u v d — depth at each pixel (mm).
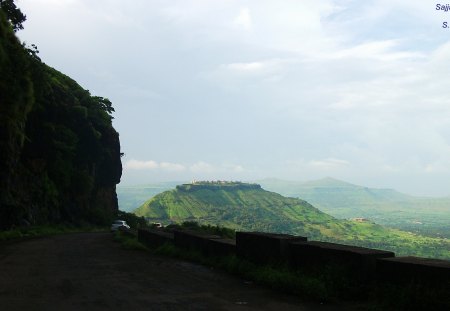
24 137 40906
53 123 60844
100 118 87062
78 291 8008
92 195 81062
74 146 65000
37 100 53562
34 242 24281
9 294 7711
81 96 85438
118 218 86875
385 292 6527
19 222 40281
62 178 61906
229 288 8289
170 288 8305
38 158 53156
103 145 86312
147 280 9250
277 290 8008
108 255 14992
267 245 9375
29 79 39969
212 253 12055
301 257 8484
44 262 12883
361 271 7191
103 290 8109
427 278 6098
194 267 11234
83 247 19562
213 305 6859
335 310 6555
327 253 7859
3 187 36812
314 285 7332
